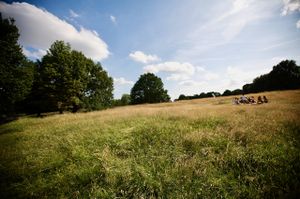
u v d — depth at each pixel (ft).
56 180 13.61
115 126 27.96
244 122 24.72
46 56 94.02
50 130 31.68
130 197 11.48
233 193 11.22
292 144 17.08
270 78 193.98
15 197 12.20
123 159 16.07
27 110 137.39
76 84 91.76
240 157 14.43
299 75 173.58
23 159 18.71
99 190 11.76
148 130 23.29
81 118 45.42
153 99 240.32
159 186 11.89
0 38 64.64
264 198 10.50
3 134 37.11
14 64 69.92
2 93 64.80
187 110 44.19
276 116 29.19
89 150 18.58
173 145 18.54
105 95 125.80
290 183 11.40
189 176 12.72
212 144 17.67
